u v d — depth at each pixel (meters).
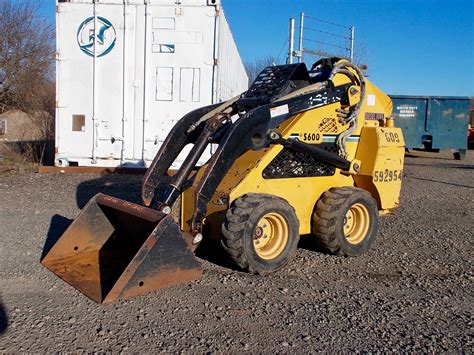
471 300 4.80
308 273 5.32
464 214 9.10
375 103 6.48
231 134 4.89
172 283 4.48
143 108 10.41
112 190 9.20
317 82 5.95
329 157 5.70
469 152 26.53
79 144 10.53
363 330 4.02
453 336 3.99
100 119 10.46
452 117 20.81
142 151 10.49
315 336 3.88
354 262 5.81
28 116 17.36
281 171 5.42
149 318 4.03
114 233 5.43
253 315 4.19
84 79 10.40
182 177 4.99
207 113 5.73
